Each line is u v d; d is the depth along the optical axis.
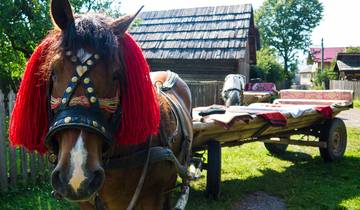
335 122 6.80
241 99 9.68
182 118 2.91
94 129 1.65
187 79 16.36
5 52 8.34
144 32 17.95
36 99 1.91
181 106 3.20
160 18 18.55
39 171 5.06
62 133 1.66
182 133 2.82
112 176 2.09
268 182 5.62
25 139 1.94
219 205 4.56
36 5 7.96
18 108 1.93
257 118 4.96
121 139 1.88
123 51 1.88
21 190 4.77
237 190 5.20
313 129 6.97
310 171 6.30
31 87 1.90
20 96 1.93
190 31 17.14
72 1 8.01
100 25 1.78
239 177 5.85
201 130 4.18
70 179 1.58
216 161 4.64
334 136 6.90
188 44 16.44
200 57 15.68
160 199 2.44
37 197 4.55
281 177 5.91
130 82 1.86
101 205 2.14
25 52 8.35
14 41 8.14
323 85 32.84
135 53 1.92
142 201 2.32
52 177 1.62
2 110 4.62
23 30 7.66
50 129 1.66
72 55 1.71
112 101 1.77
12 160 4.77
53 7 1.77
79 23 1.76
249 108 5.66
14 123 1.94
